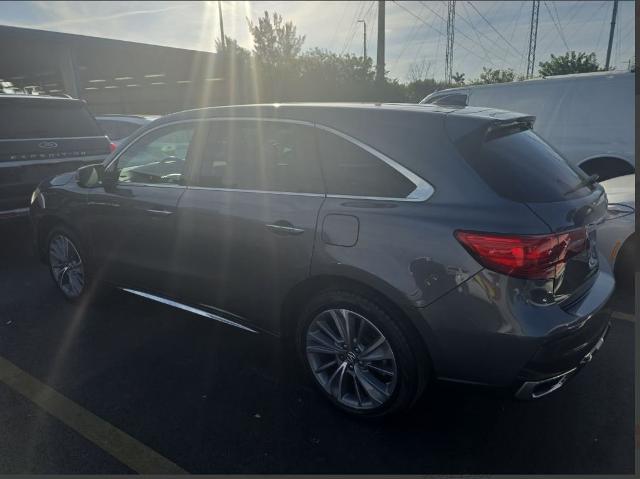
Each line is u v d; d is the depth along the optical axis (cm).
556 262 228
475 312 228
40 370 333
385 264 245
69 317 414
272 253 288
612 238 412
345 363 277
